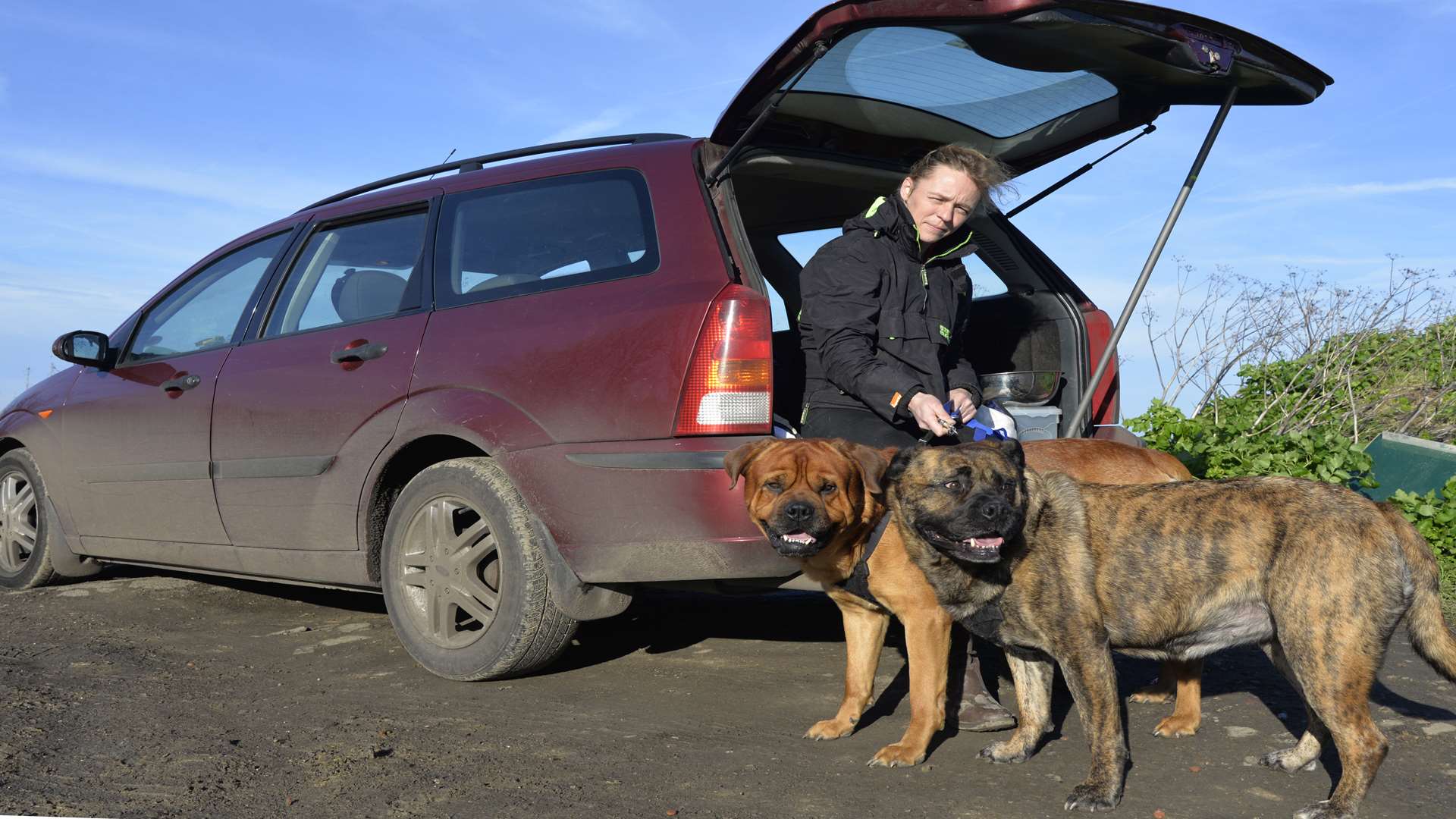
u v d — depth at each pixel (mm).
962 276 4594
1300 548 3256
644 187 4336
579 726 3857
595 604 4250
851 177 4734
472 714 3998
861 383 4066
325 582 5035
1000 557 3348
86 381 6227
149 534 5820
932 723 3574
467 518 4684
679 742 3691
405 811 3090
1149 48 3992
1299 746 3441
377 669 4688
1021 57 4098
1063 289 5035
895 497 3553
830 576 3721
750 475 3691
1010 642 3512
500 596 4332
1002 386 5000
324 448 4863
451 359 4484
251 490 5207
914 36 3893
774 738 3754
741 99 4145
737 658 4797
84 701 4148
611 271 4285
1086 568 3412
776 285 5641
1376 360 9469
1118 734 3254
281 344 5219
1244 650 4887
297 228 5523
